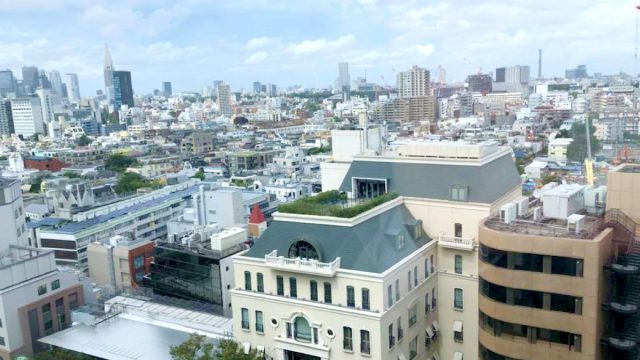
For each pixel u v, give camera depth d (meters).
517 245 60.47
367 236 71.00
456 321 78.25
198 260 104.00
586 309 57.50
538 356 60.56
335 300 69.12
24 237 106.50
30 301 88.19
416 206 80.06
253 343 76.38
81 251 153.25
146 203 188.38
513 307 61.84
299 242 71.81
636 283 58.03
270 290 74.38
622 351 58.78
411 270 72.31
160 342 84.00
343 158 105.12
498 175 80.38
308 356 72.50
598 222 63.50
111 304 99.62
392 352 68.12
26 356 85.94
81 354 81.81
